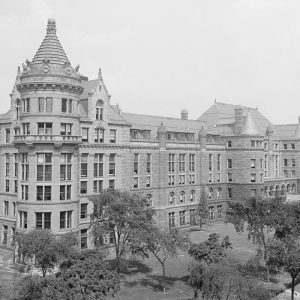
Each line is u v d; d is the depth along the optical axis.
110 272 38.53
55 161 62.62
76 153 66.12
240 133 103.12
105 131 72.69
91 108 70.31
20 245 45.88
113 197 54.22
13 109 71.62
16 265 60.12
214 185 100.56
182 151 91.44
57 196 62.81
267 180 110.19
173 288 50.69
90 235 61.91
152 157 83.75
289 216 56.78
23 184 63.88
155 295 48.19
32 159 62.38
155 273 56.91
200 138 96.75
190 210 93.44
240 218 57.94
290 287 52.09
